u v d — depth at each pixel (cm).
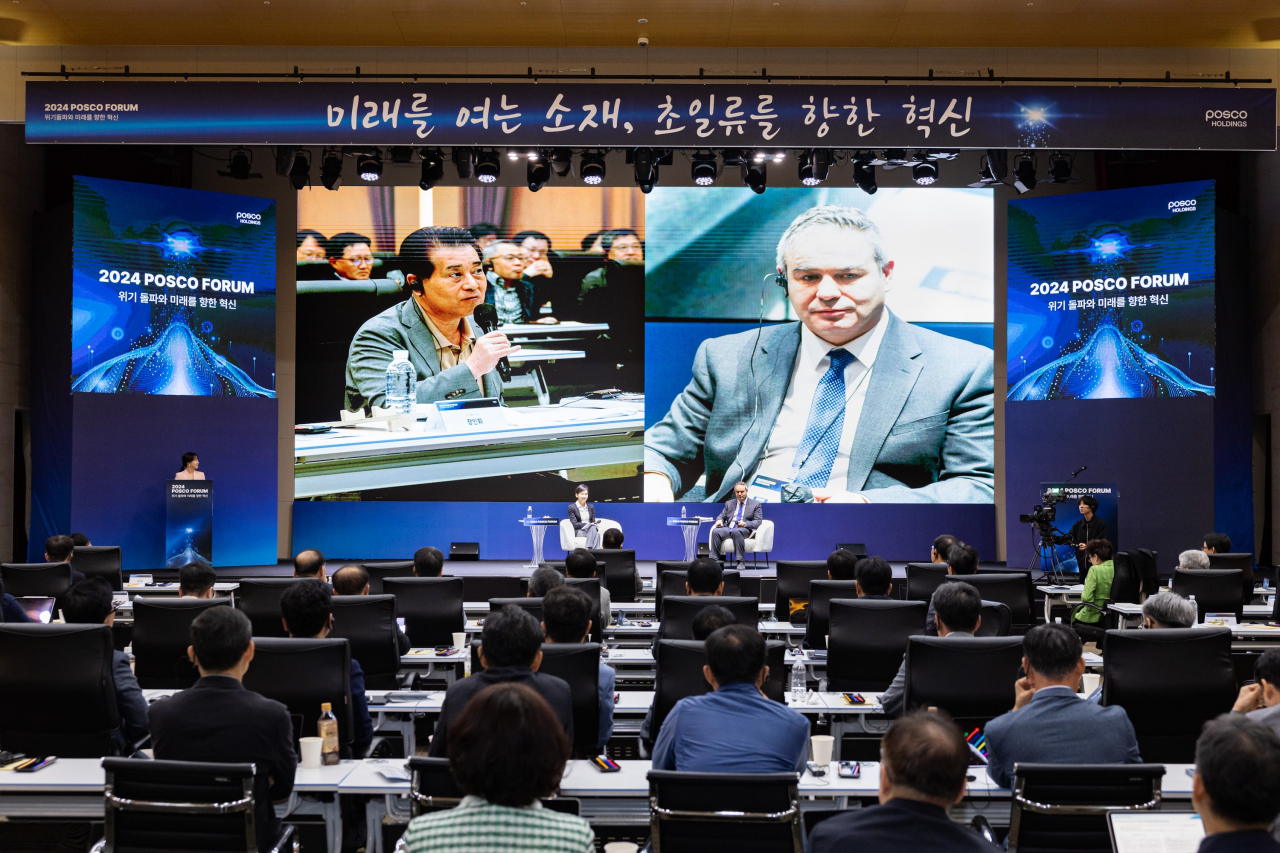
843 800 339
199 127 840
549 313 1391
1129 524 1235
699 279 1388
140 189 1236
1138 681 390
